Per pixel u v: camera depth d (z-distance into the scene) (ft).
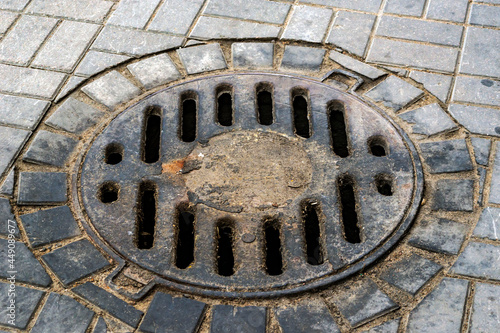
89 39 8.21
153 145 7.63
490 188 7.20
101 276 6.81
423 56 8.07
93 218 7.04
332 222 7.01
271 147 7.39
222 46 8.20
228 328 6.60
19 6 8.49
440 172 7.29
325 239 6.95
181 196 7.13
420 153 7.40
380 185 7.29
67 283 6.75
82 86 7.87
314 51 8.13
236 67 8.01
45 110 7.67
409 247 6.93
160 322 6.61
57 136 7.48
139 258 6.86
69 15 8.42
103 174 7.25
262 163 7.30
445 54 8.08
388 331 6.58
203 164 7.30
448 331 6.57
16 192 7.18
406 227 6.99
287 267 6.82
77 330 6.59
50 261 6.84
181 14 8.43
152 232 7.19
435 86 7.84
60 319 6.62
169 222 7.01
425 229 7.00
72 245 6.91
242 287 6.75
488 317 6.61
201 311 6.66
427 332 6.57
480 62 8.02
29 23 8.35
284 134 7.48
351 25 8.32
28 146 7.43
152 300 6.70
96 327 6.59
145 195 7.33
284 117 7.59
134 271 6.82
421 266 6.84
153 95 7.75
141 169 7.27
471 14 8.39
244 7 8.50
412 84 7.88
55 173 7.26
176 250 6.95
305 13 8.44
